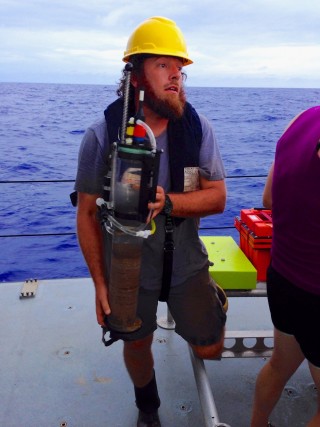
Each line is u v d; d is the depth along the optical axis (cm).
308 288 143
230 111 4906
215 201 178
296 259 145
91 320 299
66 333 285
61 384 242
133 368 202
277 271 155
